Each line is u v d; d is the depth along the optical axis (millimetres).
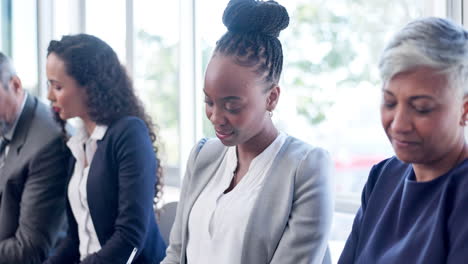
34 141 1918
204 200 1233
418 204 881
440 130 795
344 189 2023
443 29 779
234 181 1226
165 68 2551
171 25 2514
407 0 1827
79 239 1737
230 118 1079
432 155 825
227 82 1062
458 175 836
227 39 1100
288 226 1132
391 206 928
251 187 1171
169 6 2520
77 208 1718
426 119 792
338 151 2037
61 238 1982
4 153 2027
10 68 1955
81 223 1703
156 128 1931
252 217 1133
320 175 1145
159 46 2570
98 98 1696
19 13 3227
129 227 1552
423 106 788
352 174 2004
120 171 1607
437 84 779
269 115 1187
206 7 2449
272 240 1130
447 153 847
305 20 2109
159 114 2584
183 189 1346
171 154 2553
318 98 2082
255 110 1092
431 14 1656
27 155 1909
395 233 904
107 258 1521
